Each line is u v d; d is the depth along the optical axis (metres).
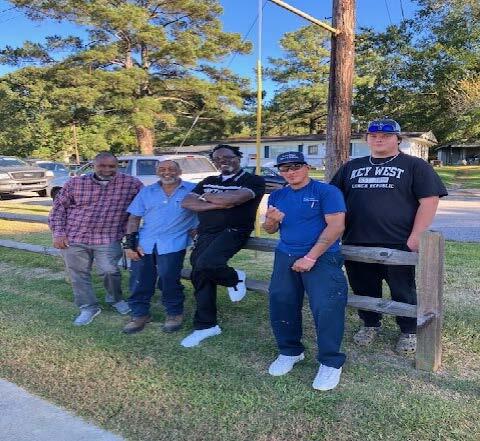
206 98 27.97
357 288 3.90
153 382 3.38
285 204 3.35
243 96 30.66
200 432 2.80
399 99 30.81
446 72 28.22
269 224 3.40
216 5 27.09
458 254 6.91
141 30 24.94
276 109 46.69
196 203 3.95
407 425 2.78
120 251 4.75
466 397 3.06
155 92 27.95
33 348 4.04
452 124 29.72
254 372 3.48
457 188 21.23
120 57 26.91
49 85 26.33
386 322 4.31
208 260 3.88
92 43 26.69
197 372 3.50
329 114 6.08
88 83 25.12
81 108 27.45
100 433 2.83
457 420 2.80
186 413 2.99
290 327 3.44
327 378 3.21
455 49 27.62
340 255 3.30
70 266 4.55
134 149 42.72
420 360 3.42
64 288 5.71
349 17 5.89
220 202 3.83
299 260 3.20
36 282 6.02
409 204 3.47
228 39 27.02
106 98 25.45
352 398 3.07
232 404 3.06
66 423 2.94
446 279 5.54
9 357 3.89
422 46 29.53
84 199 4.51
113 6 25.61
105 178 4.54
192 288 5.54
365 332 3.94
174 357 3.76
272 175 18.42
